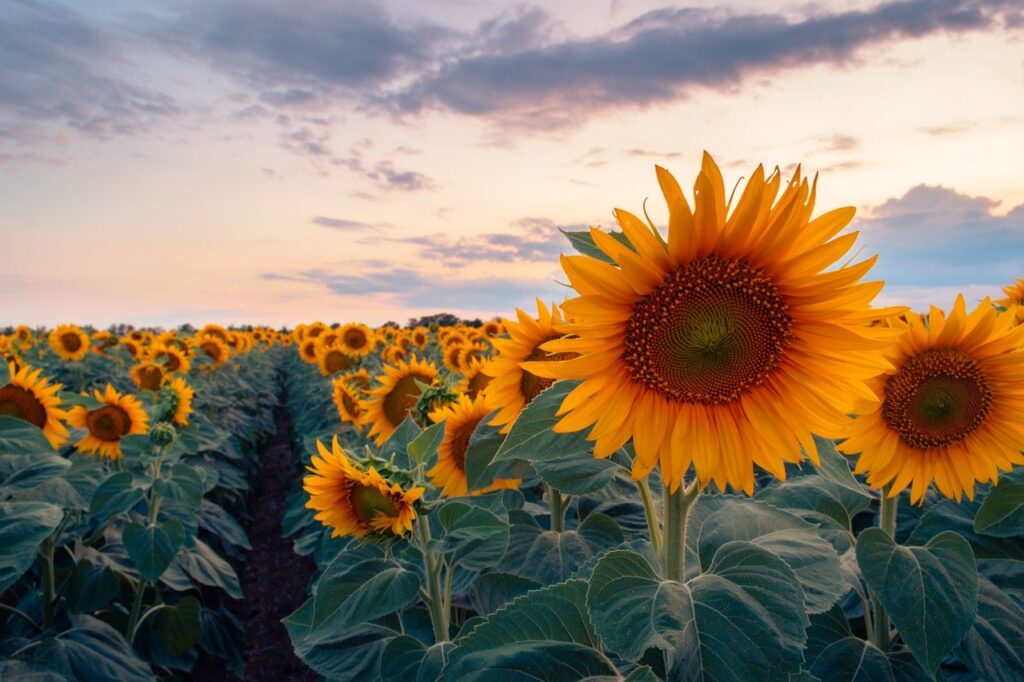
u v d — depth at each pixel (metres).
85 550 1.67
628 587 0.52
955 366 0.82
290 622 0.97
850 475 0.60
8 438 1.20
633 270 0.55
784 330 0.58
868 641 0.82
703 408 0.60
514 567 1.01
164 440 1.73
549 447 0.59
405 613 1.07
